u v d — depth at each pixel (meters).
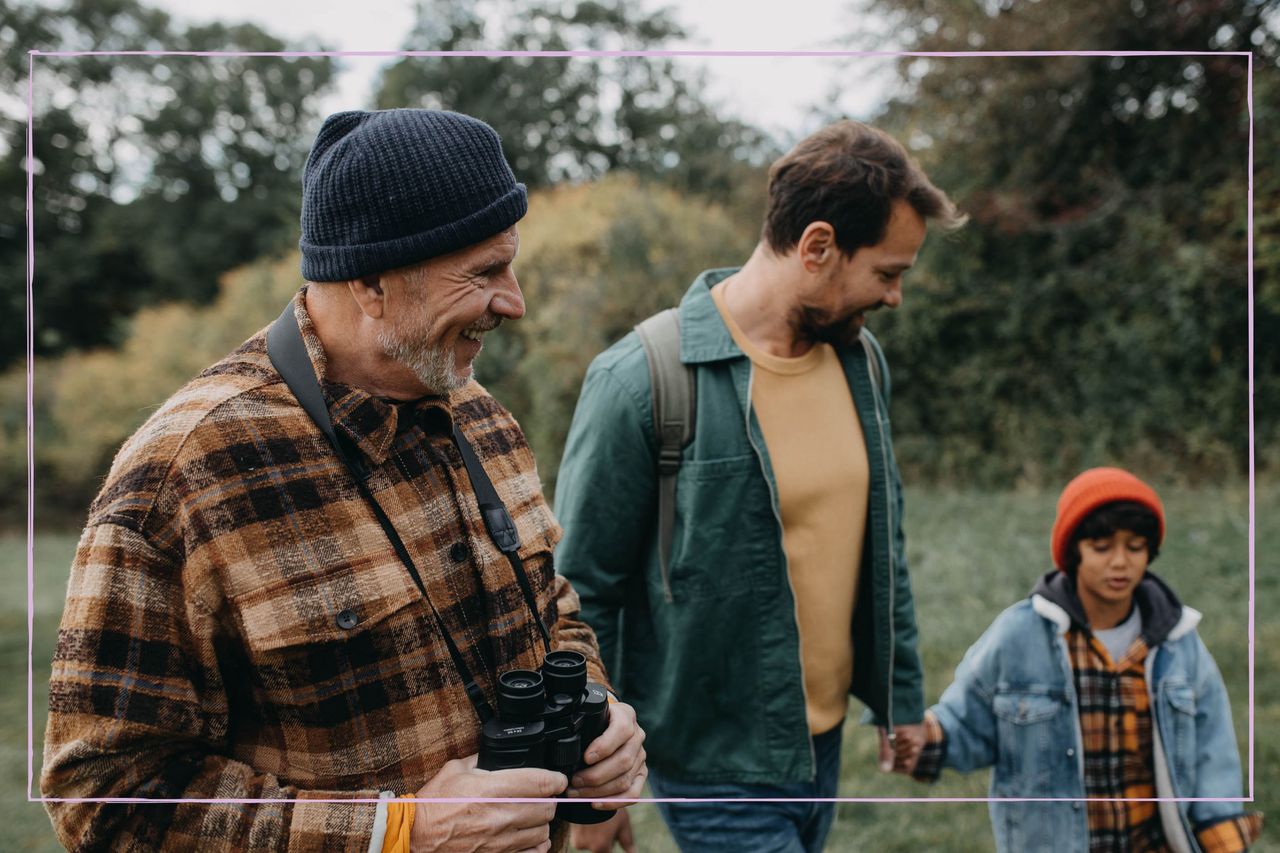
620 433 1.68
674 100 12.25
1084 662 1.92
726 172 10.28
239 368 1.08
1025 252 8.13
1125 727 1.90
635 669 1.79
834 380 1.82
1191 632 1.91
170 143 16.73
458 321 1.08
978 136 8.24
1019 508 6.56
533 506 1.33
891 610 1.84
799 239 1.66
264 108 17.30
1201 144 7.52
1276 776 2.74
